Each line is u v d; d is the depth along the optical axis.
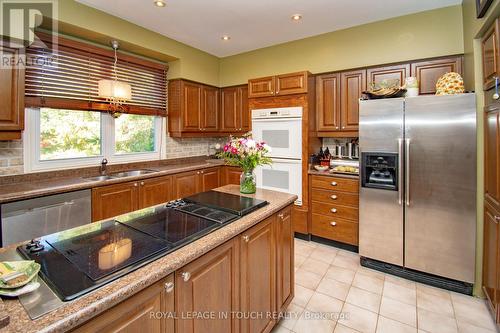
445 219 2.24
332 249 3.07
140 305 0.86
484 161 2.06
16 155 2.42
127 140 3.41
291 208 1.91
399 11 2.76
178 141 4.03
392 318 1.91
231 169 4.00
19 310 0.68
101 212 2.50
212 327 1.19
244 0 2.54
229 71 4.22
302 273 2.54
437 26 2.69
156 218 1.39
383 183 2.53
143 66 3.46
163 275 0.91
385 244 2.53
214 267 1.19
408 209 2.39
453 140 2.17
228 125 4.29
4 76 2.06
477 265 2.15
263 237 1.55
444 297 2.16
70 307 0.69
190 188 3.53
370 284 2.35
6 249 1.05
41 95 2.51
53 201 2.15
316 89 3.40
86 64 2.85
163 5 2.62
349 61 3.17
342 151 3.44
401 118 2.37
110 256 0.97
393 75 2.91
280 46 3.69
